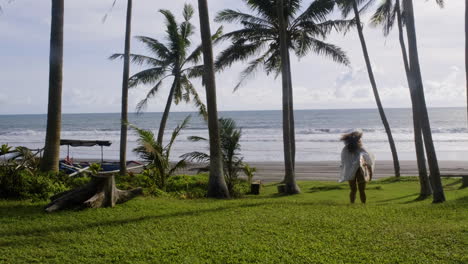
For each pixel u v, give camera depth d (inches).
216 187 499.2
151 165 567.2
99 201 357.7
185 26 950.4
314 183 737.0
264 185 748.0
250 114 6161.4
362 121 3887.8
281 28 626.2
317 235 269.9
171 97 952.3
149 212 345.7
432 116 4562.0
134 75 912.3
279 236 269.4
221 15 822.5
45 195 400.5
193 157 573.3
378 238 259.4
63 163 762.8
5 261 224.1
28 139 2336.4
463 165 1075.3
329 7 764.0
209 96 511.5
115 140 2237.9
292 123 823.1
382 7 801.6
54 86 525.7
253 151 1573.6
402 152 1497.3
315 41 828.6
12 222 304.8
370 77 827.4
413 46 455.8
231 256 230.8
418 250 235.6
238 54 820.6
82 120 5049.2
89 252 239.5
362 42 839.1
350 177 413.4
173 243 255.6
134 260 227.0
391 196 542.9
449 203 376.2
